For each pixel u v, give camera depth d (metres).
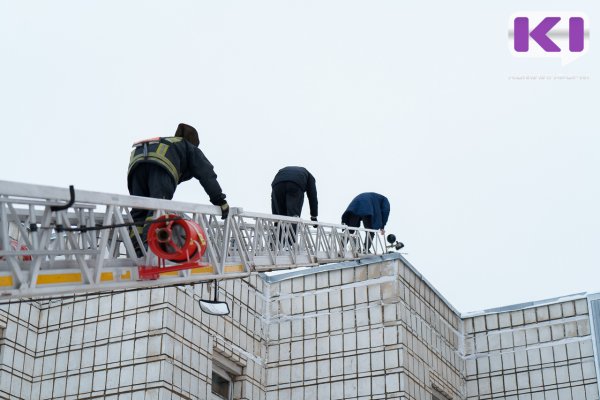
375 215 21.94
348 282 21.62
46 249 10.58
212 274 13.39
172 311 18.41
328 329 21.42
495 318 24.39
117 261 11.70
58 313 19.73
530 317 23.98
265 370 21.69
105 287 11.40
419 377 20.83
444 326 23.31
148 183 12.58
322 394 20.84
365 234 21.27
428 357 21.72
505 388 23.59
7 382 18.72
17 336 19.23
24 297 10.67
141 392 17.81
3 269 10.41
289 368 21.50
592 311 23.16
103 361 18.62
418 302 21.92
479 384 23.92
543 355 23.44
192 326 18.97
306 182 19.14
